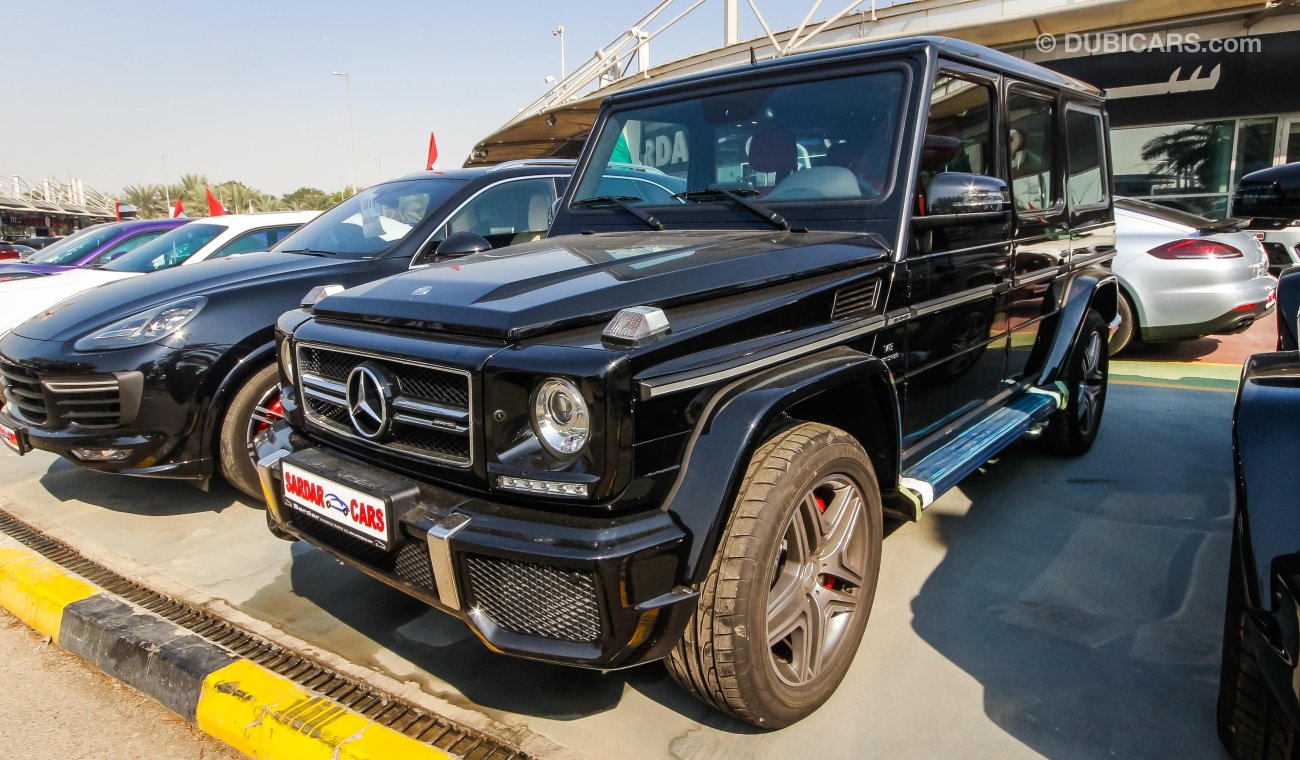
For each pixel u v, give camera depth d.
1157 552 3.35
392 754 2.17
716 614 2.04
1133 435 4.87
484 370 1.94
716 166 3.19
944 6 13.77
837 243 2.60
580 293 2.11
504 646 1.93
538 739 2.29
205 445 3.76
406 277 2.55
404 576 2.17
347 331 2.36
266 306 3.88
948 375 3.14
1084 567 3.24
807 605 2.31
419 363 2.09
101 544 3.67
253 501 4.16
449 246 3.79
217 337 3.72
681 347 1.99
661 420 1.92
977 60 3.12
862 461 2.42
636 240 2.81
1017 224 3.50
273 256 4.49
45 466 4.80
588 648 1.89
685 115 3.29
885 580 3.17
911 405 2.89
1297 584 1.62
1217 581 3.09
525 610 1.93
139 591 3.23
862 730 2.31
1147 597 3.00
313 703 2.41
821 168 2.90
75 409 3.64
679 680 2.21
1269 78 12.74
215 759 2.37
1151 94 13.72
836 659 2.40
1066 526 3.62
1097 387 4.54
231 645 2.81
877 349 2.63
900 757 2.20
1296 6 11.94
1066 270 4.06
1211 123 13.45
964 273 3.07
